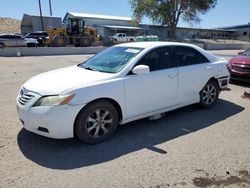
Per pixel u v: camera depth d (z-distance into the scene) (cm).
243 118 534
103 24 5766
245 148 399
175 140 429
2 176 322
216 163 354
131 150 394
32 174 328
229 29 7825
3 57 2150
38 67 1388
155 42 523
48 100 375
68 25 3083
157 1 5044
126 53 482
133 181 314
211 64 582
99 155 379
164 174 328
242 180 317
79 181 314
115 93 418
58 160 363
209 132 462
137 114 457
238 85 878
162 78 480
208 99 589
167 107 502
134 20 5241
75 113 384
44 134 384
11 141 419
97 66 479
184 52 537
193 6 5028
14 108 594
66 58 2030
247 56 904
